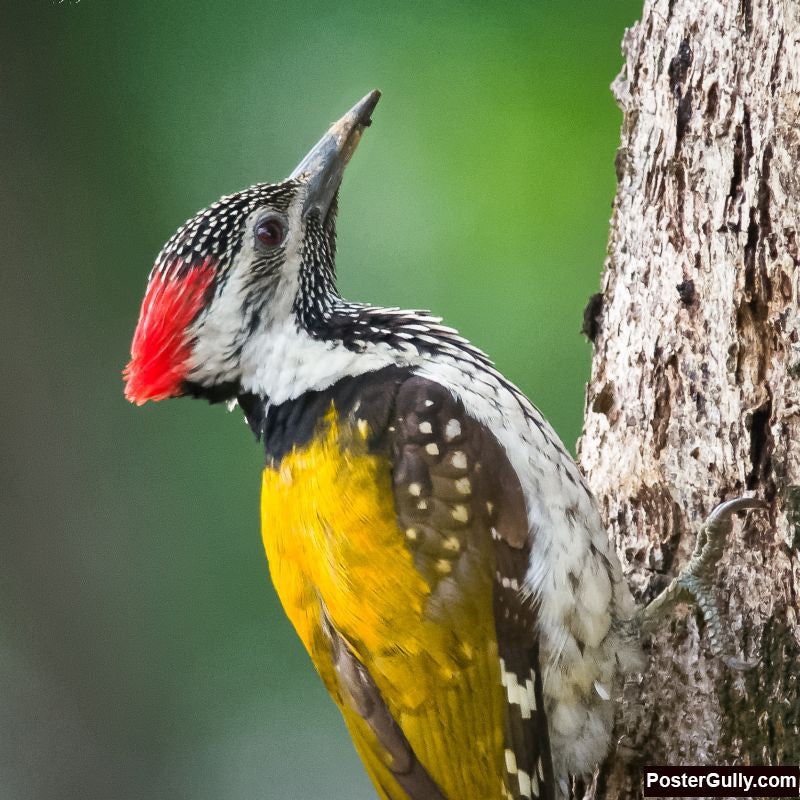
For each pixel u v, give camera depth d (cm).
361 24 1355
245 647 1414
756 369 739
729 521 719
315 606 772
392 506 726
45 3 1433
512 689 727
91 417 1419
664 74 810
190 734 1409
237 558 1412
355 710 772
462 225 1277
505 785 733
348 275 1295
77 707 1395
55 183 1422
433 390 743
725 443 755
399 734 754
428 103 1306
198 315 785
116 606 1402
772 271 727
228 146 1404
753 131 743
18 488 1402
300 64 1380
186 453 1427
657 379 800
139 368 787
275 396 782
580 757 759
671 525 789
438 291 1272
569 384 1232
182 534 1416
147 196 1419
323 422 756
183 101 1420
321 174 857
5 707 1385
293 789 1412
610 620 743
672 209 798
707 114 775
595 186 1241
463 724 732
